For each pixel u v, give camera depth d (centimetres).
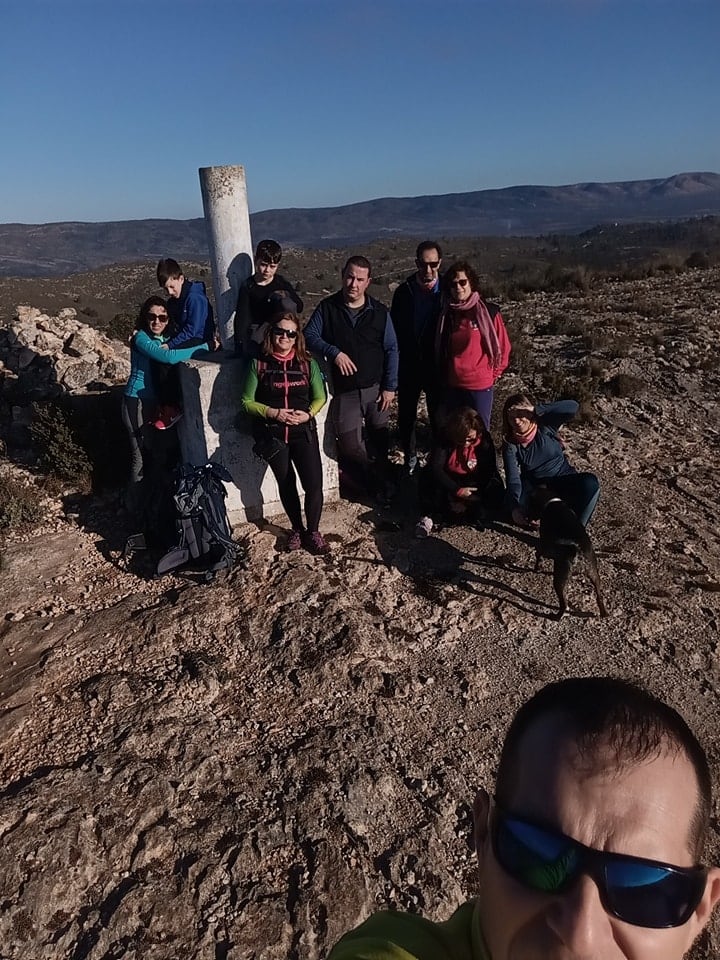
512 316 1552
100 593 521
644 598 506
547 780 86
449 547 562
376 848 329
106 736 388
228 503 580
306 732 392
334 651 442
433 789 361
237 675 430
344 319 569
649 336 1257
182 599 499
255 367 517
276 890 308
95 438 678
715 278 2033
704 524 614
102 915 298
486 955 92
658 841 82
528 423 534
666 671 441
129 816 337
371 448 625
